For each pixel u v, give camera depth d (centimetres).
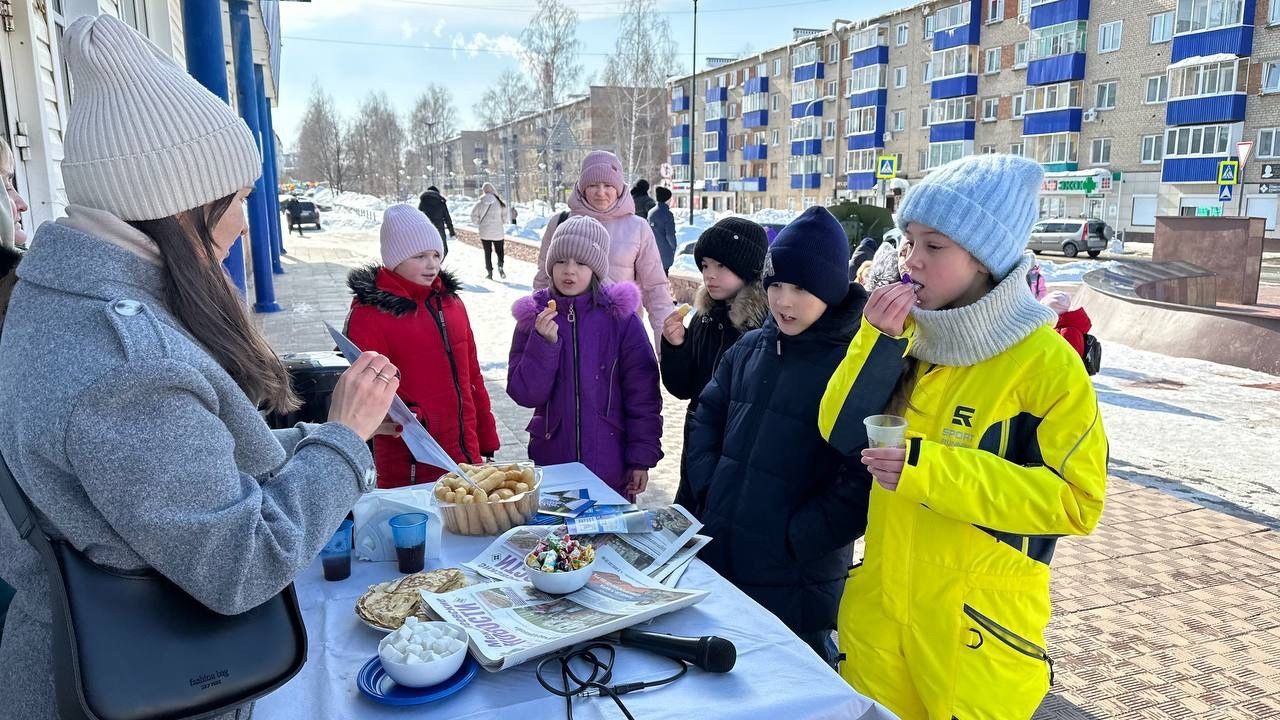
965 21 3969
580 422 308
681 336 315
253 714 128
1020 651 162
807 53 5094
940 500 155
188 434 103
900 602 172
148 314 107
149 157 111
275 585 111
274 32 1350
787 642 150
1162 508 429
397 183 7469
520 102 5369
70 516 103
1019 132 3853
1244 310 906
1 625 175
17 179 425
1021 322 162
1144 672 278
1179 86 3181
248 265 1506
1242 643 297
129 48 112
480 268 1655
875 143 4575
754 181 5694
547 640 141
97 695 100
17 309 109
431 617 154
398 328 300
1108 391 695
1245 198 3045
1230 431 572
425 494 219
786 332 221
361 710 129
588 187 445
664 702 131
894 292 169
